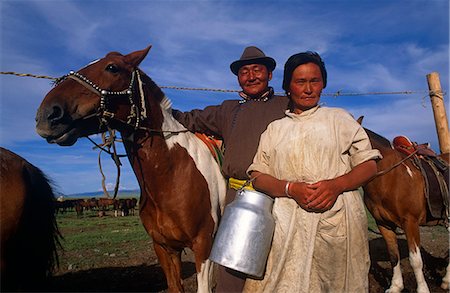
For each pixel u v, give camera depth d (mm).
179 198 2949
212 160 3303
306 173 1789
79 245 8891
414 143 4637
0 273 2875
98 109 2670
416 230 4105
